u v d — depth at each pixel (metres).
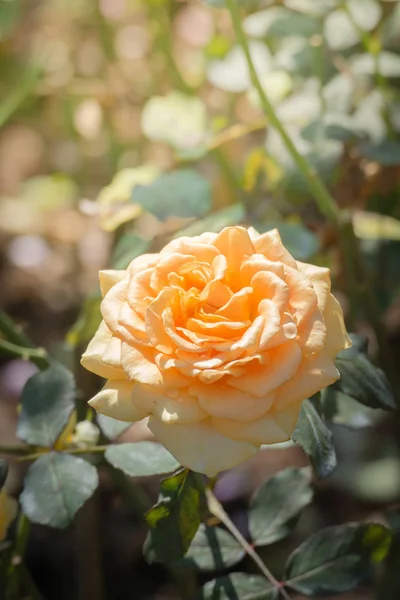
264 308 0.53
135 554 0.90
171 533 0.56
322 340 0.53
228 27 0.85
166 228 0.85
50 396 0.61
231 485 0.91
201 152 0.74
